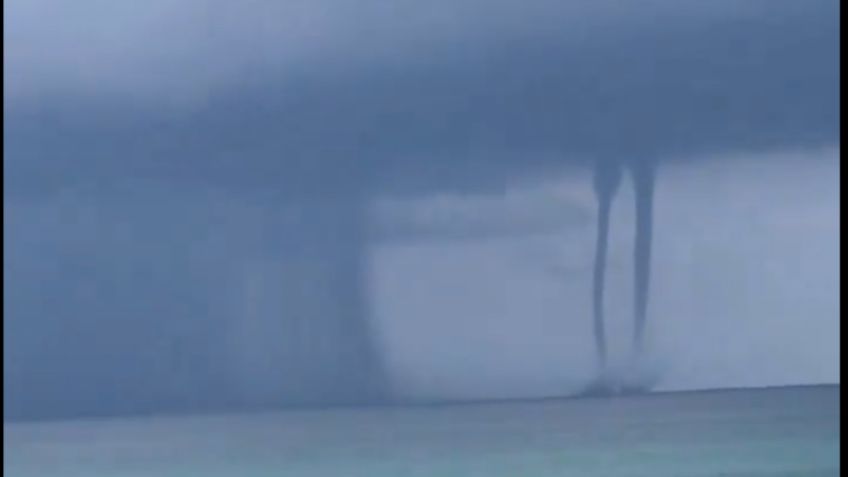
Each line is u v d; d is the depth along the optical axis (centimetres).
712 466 9969
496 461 11581
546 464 10988
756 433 13550
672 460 10650
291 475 11569
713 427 15012
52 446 17275
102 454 15400
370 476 11025
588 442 13400
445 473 10781
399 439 15750
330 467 12100
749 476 9181
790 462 10150
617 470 10062
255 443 16088
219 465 13062
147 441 17425
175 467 13200
